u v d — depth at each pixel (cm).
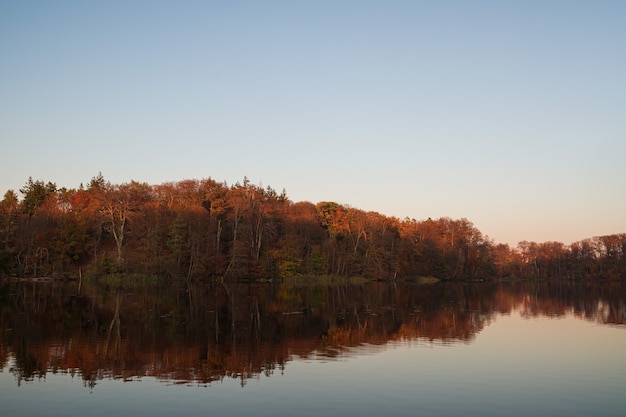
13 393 2119
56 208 10100
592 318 4831
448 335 3691
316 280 10731
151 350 3016
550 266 16638
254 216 10338
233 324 4134
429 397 2111
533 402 2066
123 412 1894
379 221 12688
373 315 4928
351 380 2355
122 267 8388
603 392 2214
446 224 14238
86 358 2767
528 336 3659
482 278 14450
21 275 8862
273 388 2214
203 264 9006
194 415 1866
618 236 15412
